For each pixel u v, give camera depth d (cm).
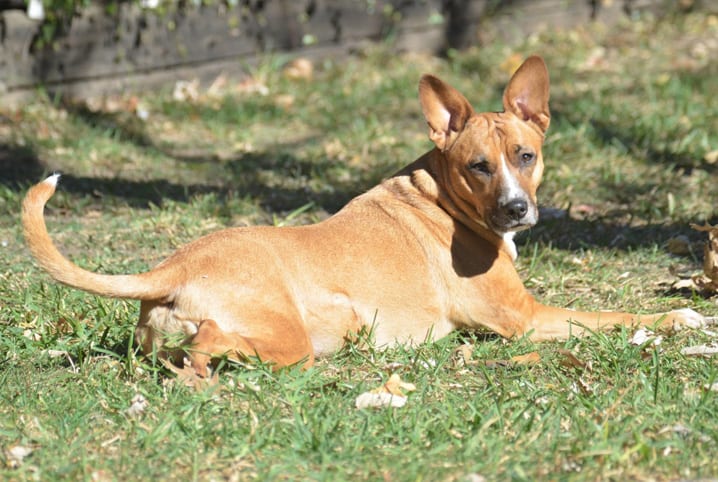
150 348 639
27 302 759
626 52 1673
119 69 1448
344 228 692
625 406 586
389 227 702
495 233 719
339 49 1636
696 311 771
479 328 716
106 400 596
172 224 1011
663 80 1496
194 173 1202
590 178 1155
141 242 966
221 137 1344
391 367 648
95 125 1328
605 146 1249
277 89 1506
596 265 895
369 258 680
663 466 511
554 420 558
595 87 1509
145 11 1445
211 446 539
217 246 641
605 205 1083
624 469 509
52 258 602
